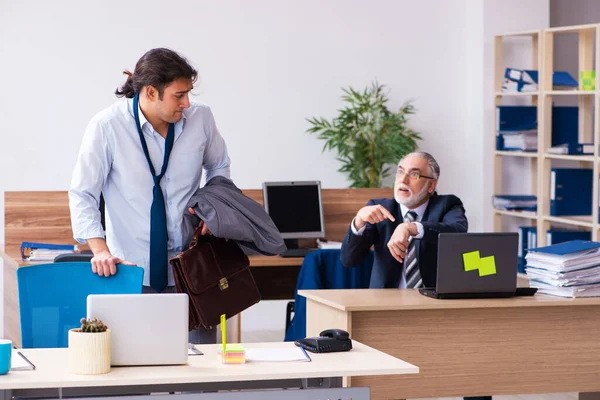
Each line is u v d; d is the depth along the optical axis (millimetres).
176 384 3078
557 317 4371
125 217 3764
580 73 7641
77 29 7727
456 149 8633
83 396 2877
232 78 8094
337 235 7129
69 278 3582
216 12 8023
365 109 8031
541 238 7895
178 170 3795
